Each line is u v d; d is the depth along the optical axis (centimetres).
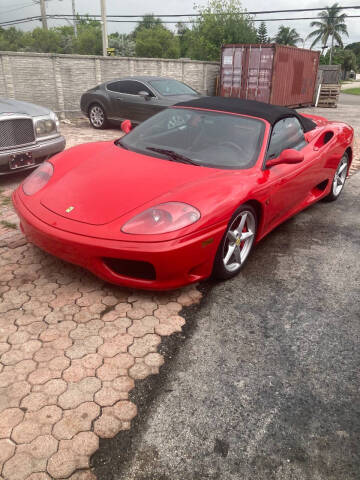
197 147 352
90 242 256
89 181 304
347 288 333
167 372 229
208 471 177
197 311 287
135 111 1018
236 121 372
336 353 257
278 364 243
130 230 258
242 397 217
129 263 267
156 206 271
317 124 495
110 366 230
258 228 350
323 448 192
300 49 1859
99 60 1355
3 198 486
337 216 500
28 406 201
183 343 254
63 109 1309
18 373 220
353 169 745
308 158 413
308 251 396
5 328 254
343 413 212
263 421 204
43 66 1221
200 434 194
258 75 1733
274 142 370
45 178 323
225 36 3300
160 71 1612
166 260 259
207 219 273
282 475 179
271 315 290
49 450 180
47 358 232
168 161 336
